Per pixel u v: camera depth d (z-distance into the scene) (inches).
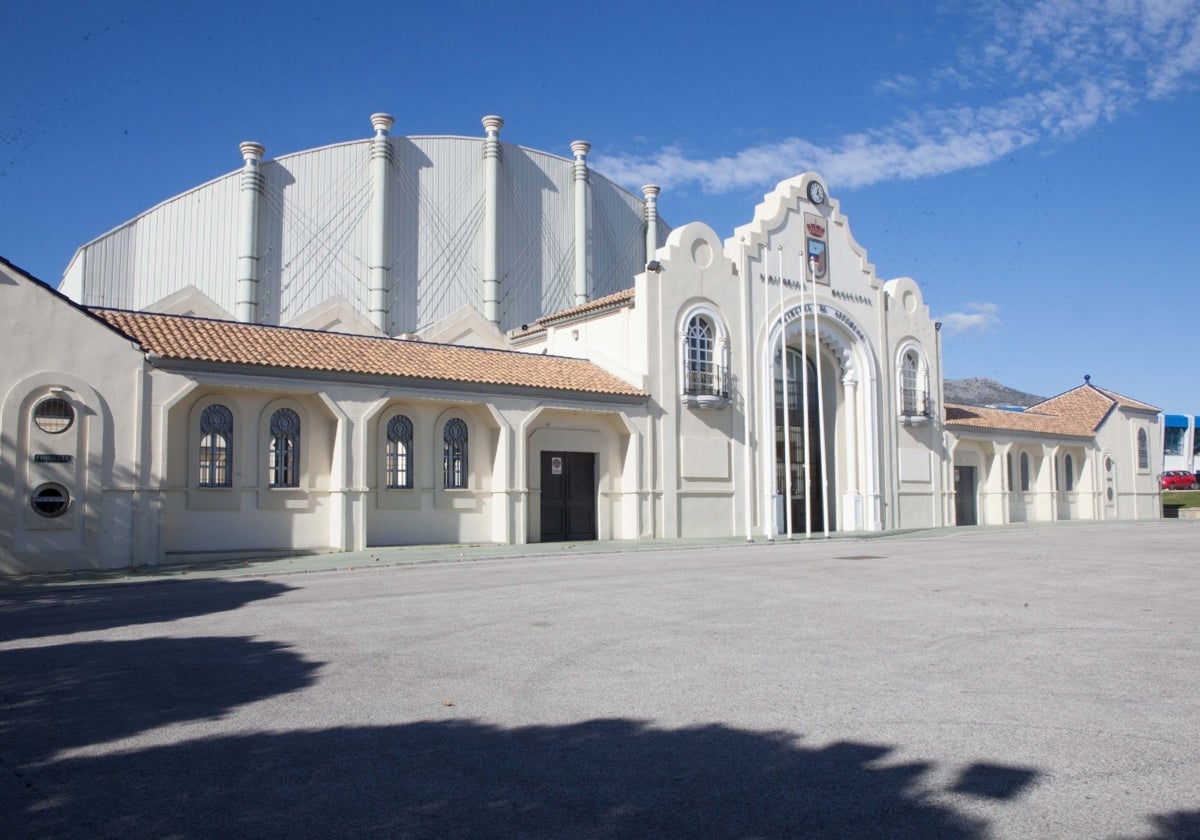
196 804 197.5
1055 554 826.8
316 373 843.4
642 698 281.9
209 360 781.9
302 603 499.5
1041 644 365.4
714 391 1172.5
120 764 223.6
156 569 715.4
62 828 185.0
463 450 972.6
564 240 1759.4
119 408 736.3
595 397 1053.2
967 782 207.0
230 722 258.8
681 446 1140.5
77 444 713.0
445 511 951.0
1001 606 473.1
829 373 1409.9
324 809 194.2
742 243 1237.7
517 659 340.2
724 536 1172.5
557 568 707.4
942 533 1266.0
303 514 852.6
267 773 216.7
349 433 863.7
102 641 383.6
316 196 1541.6
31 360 697.6
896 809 191.9
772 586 564.1
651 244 1879.9
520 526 978.7
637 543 1016.2
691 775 213.2
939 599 501.0
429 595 529.7
